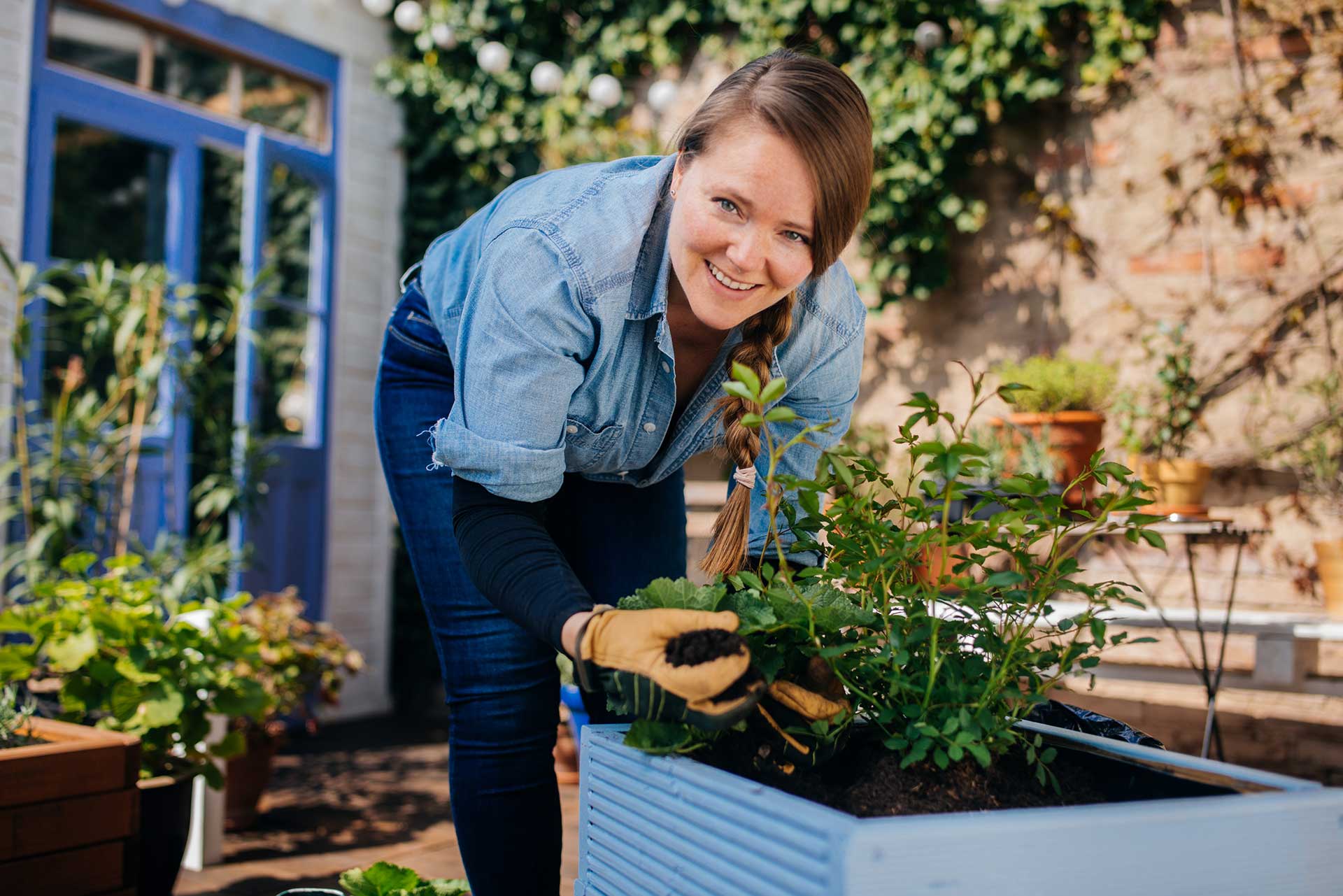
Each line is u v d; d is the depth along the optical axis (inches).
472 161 185.8
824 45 155.3
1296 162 126.3
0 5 138.3
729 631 35.1
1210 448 128.3
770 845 30.7
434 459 47.0
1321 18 125.3
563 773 121.2
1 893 60.6
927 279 146.9
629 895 39.8
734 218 40.4
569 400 45.9
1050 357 140.5
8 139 138.8
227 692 87.1
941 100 143.6
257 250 159.6
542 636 39.6
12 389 138.1
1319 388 122.0
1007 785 38.6
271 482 167.0
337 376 178.7
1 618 78.9
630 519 61.0
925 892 27.6
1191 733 124.1
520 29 181.8
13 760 61.6
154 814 77.9
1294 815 31.4
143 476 149.7
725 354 51.9
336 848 100.6
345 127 180.5
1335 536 119.8
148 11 154.0
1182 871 30.0
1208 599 126.1
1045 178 142.5
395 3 187.3
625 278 46.3
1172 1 134.0
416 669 181.9
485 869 51.3
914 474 39.8
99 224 150.0
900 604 42.2
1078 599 119.1
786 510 46.3
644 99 176.4
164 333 146.9
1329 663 116.1
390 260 188.1
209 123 162.2
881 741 40.4
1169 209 133.6
